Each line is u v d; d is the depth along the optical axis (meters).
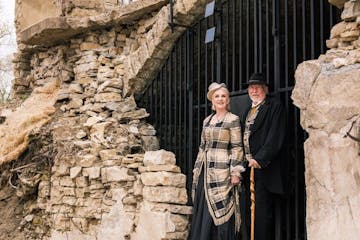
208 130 5.30
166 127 7.47
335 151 4.19
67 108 8.32
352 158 4.07
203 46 7.38
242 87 6.57
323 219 4.27
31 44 8.95
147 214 6.10
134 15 7.68
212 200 5.11
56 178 7.66
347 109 4.13
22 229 8.06
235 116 5.29
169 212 5.89
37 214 8.03
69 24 8.02
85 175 7.15
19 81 10.06
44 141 8.12
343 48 4.39
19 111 8.73
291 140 5.57
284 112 5.10
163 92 7.62
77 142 7.47
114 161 6.91
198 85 6.81
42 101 8.80
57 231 7.51
